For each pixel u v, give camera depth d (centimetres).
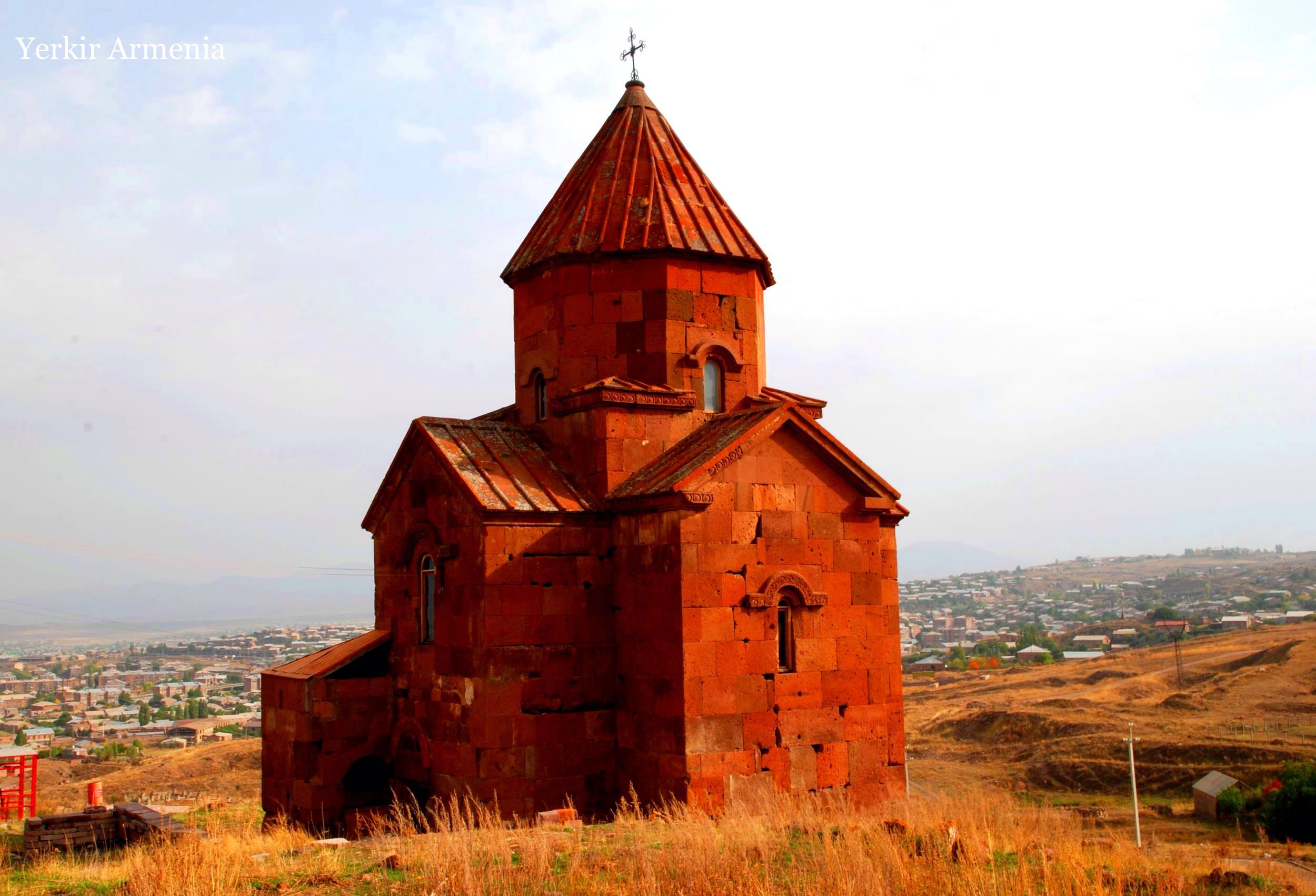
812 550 2053
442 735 2078
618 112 2553
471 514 2036
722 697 1917
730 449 1966
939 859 1350
